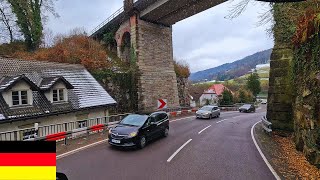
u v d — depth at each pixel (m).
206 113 26.06
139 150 11.51
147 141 12.62
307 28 10.37
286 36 14.39
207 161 9.84
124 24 33.09
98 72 25.72
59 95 16.80
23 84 14.34
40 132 14.63
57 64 20.38
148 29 31.44
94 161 9.47
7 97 13.49
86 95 18.95
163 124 14.88
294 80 13.62
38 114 14.38
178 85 37.53
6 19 30.47
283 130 15.32
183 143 13.20
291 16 12.16
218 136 15.41
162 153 11.00
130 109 27.61
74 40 30.44
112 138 11.41
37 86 15.64
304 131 10.33
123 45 34.47
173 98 33.28
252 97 64.56
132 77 28.31
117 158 10.00
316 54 9.45
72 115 16.95
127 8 30.98
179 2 25.61
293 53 13.62
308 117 9.73
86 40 31.06
